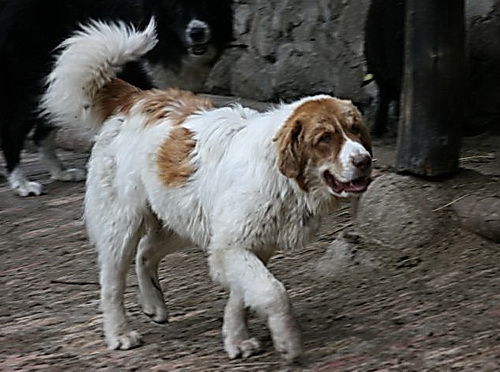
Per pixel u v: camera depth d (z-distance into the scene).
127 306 10.45
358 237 11.29
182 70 16.09
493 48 15.50
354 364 8.16
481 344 8.30
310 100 8.14
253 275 8.04
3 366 8.96
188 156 8.66
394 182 11.58
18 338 9.78
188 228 8.83
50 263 12.48
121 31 9.49
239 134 8.48
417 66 11.33
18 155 16.22
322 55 18.12
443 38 11.14
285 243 8.31
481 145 15.11
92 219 9.38
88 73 9.32
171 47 15.91
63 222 14.30
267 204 8.07
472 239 10.76
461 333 8.62
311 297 10.19
